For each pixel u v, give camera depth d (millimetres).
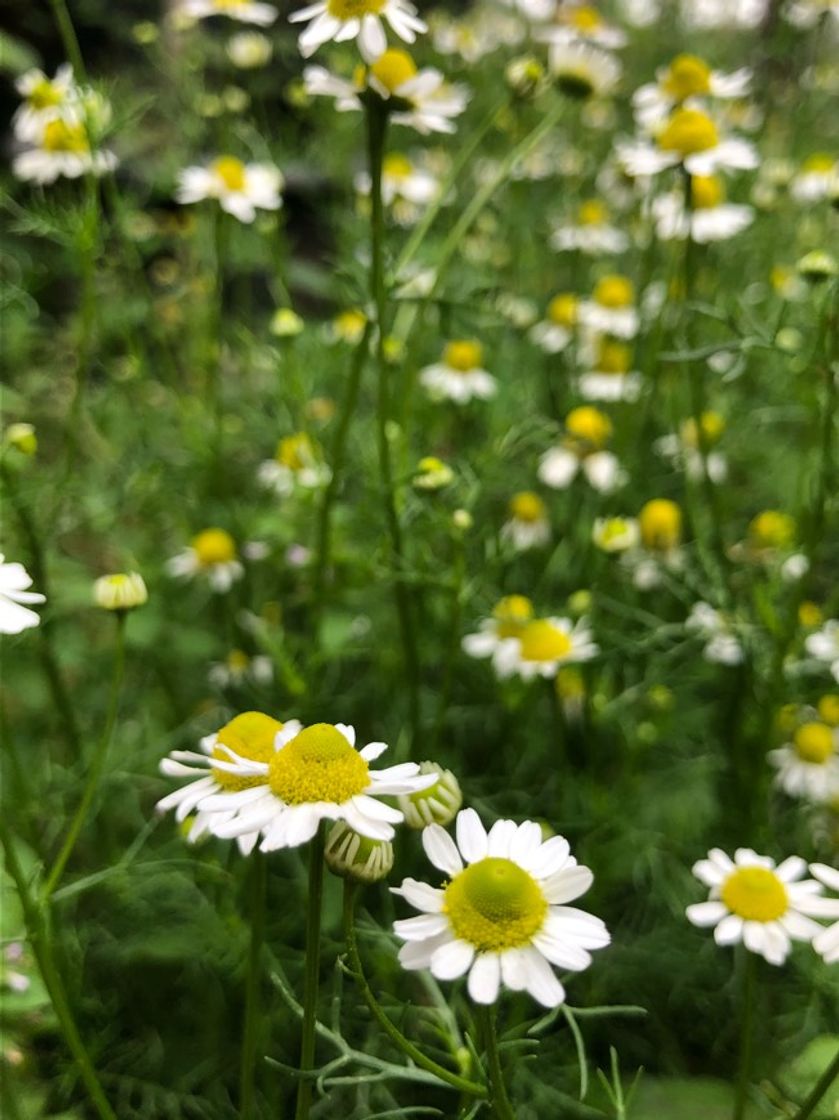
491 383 482
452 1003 297
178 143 566
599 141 648
